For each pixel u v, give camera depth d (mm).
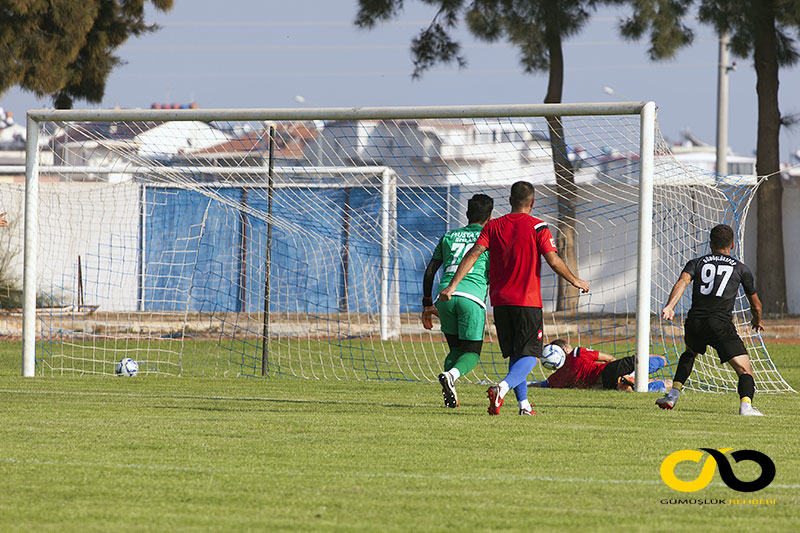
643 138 38062
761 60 81062
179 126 53562
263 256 78000
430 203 69188
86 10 77625
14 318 67812
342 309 75812
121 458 22141
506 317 28922
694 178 45531
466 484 19484
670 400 29984
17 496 18266
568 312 70625
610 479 20016
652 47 75312
